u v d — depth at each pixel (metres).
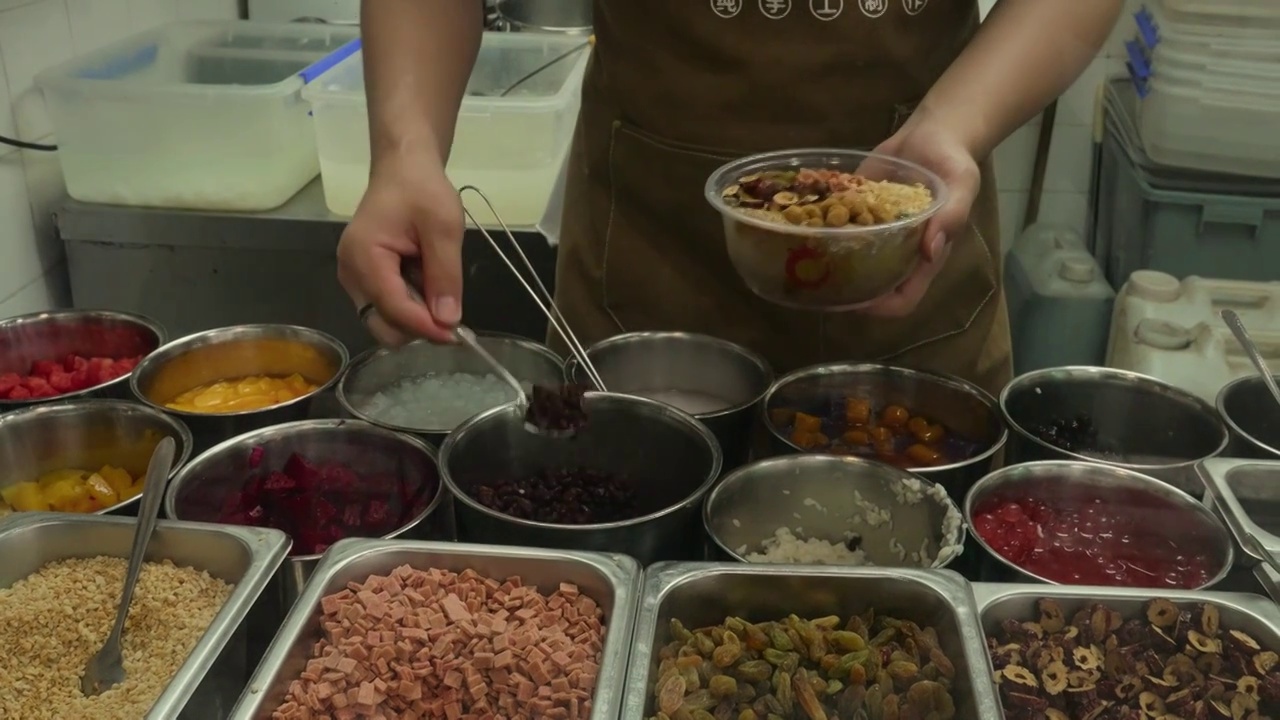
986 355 1.53
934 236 1.06
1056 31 1.19
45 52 1.89
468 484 1.18
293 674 0.91
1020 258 2.60
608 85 1.44
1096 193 2.73
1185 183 2.24
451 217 1.14
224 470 1.19
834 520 1.17
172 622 1.02
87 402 1.32
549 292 1.94
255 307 2.00
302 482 1.20
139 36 2.11
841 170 1.22
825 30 1.30
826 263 1.03
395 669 0.93
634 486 1.23
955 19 1.37
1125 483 1.14
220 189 1.91
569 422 1.18
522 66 2.37
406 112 1.21
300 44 2.28
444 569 1.02
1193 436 1.33
